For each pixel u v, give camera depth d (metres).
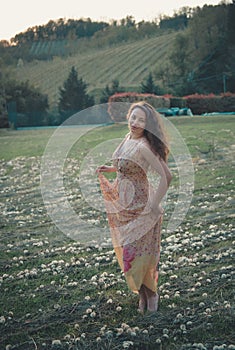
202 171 8.79
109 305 3.94
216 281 4.28
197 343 3.27
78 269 4.76
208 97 20.02
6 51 45.34
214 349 3.16
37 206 7.35
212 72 34.12
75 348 3.30
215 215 6.21
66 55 47.62
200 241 5.32
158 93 32.19
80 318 3.75
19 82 32.81
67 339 3.43
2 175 10.11
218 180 8.05
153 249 3.65
